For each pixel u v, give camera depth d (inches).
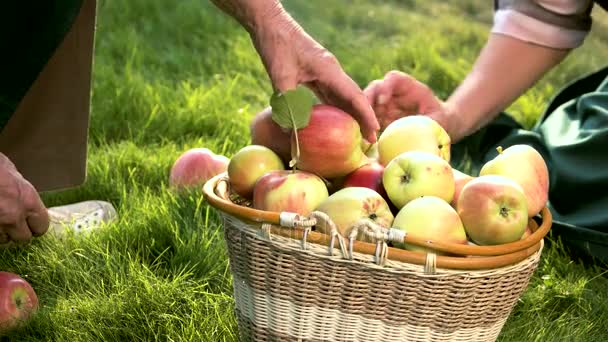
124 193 85.7
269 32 70.2
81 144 82.4
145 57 120.8
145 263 78.2
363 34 151.7
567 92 98.0
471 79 86.0
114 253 77.6
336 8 164.9
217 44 129.7
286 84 70.1
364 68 124.9
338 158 68.6
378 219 66.2
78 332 71.4
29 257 78.3
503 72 85.4
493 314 66.4
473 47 152.3
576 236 81.8
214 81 116.5
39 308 73.2
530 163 69.7
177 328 72.1
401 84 80.6
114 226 80.6
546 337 73.0
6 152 81.0
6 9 72.4
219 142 98.3
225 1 70.6
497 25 86.7
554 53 85.6
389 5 178.9
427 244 63.7
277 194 67.0
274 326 67.3
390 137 70.6
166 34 132.8
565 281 78.8
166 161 91.7
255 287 67.1
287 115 67.9
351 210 65.8
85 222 82.4
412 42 138.9
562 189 85.7
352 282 64.9
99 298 74.1
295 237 64.9
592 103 90.5
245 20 70.7
